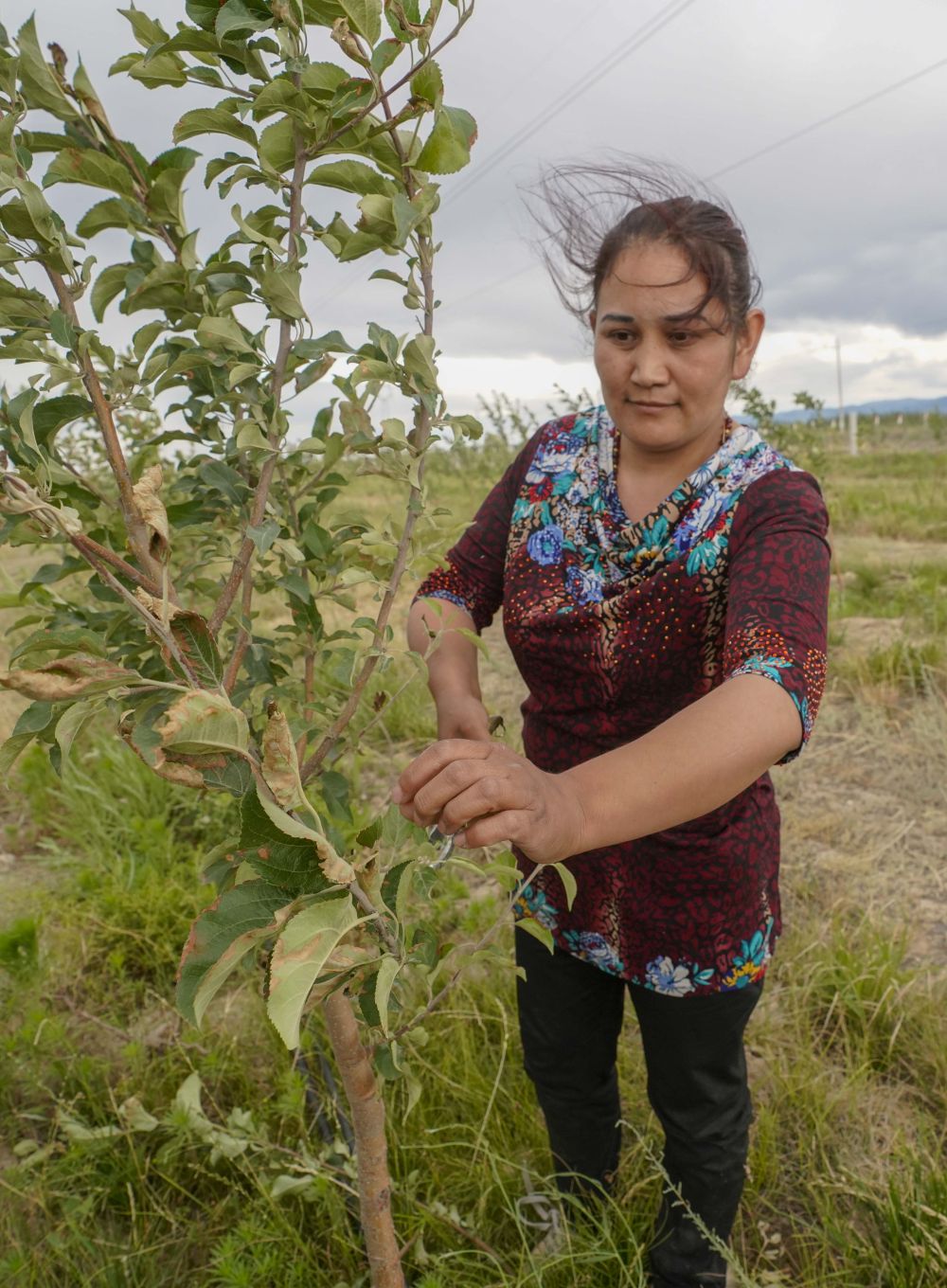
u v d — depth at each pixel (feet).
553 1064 5.49
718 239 3.89
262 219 3.18
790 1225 6.14
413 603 5.34
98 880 9.69
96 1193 6.21
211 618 3.27
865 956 7.99
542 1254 5.58
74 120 2.87
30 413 2.61
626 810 2.89
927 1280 5.40
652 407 4.09
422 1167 6.23
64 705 2.73
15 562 20.17
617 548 4.48
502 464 31.32
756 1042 7.50
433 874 3.15
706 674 4.46
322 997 2.96
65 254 2.70
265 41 2.80
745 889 4.62
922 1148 6.29
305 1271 5.43
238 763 2.53
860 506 35.06
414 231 3.09
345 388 3.31
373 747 13.33
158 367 3.06
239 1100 6.98
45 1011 7.45
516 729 13.46
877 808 11.34
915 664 15.28
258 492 3.21
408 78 2.67
